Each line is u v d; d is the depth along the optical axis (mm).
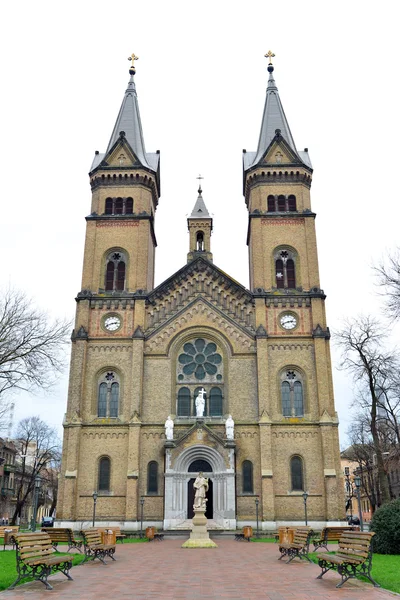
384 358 51656
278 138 65062
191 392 55156
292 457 52125
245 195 68625
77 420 52750
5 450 104625
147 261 60375
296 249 60125
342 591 17672
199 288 58375
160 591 17797
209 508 51344
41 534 21688
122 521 50344
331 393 53875
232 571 23344
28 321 43781
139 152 66625
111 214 62312
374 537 28109
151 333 56562
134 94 71875
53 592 17719
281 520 50125
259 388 53500
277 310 57000
